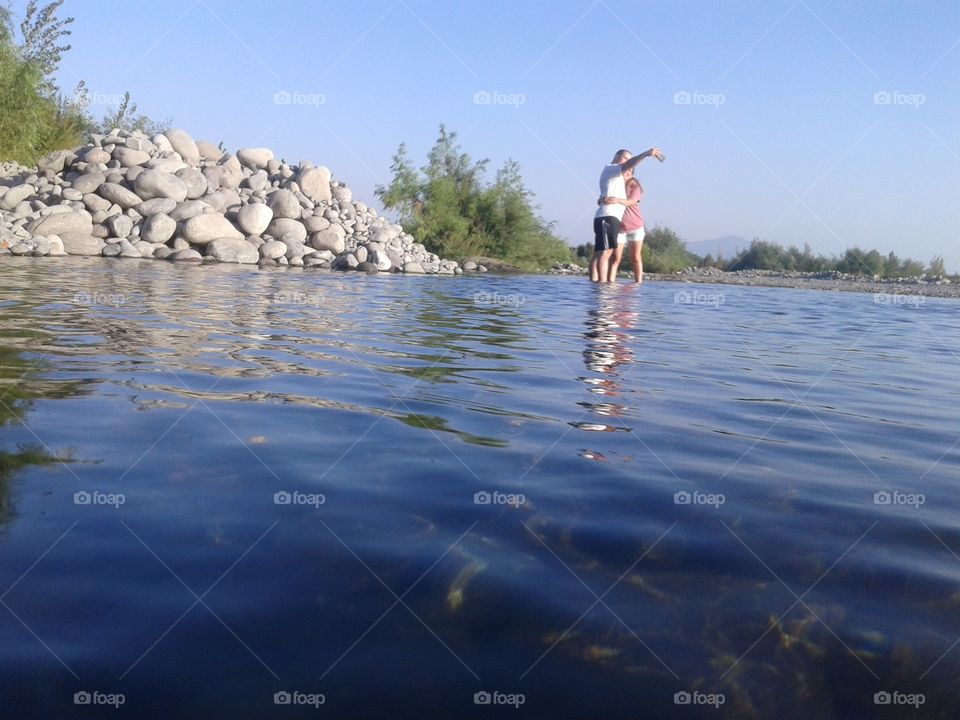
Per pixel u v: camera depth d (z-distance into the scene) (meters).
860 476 2.83
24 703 1.38
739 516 2.35
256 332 5.48
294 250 16.62
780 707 1.47
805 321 8.98
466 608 1.75
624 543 2.12
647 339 6.37
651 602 1.81
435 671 1.52
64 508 2.17
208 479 2.44
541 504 2.37
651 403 3.86
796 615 1.78
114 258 13.88
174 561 1.89
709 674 1.56
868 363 5.76
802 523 2.32
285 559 1.93
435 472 2.62
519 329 6.60
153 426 2.96
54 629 1.60
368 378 4.08
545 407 3.63
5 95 17.89
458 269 18.81
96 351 4.35
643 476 2.68
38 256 12.95
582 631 1.68
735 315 9.17
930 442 3.39
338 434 3.00
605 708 1.45
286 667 1.51
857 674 1.58
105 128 22.09
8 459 2.53
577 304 9.45
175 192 16.25
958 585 1.95
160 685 1.44
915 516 2.42
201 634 1.60
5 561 1.86
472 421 3.30
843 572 2.00
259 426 3.04
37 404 3.18
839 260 23.75
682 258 23.91
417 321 6.82
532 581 1.88
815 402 4.16
